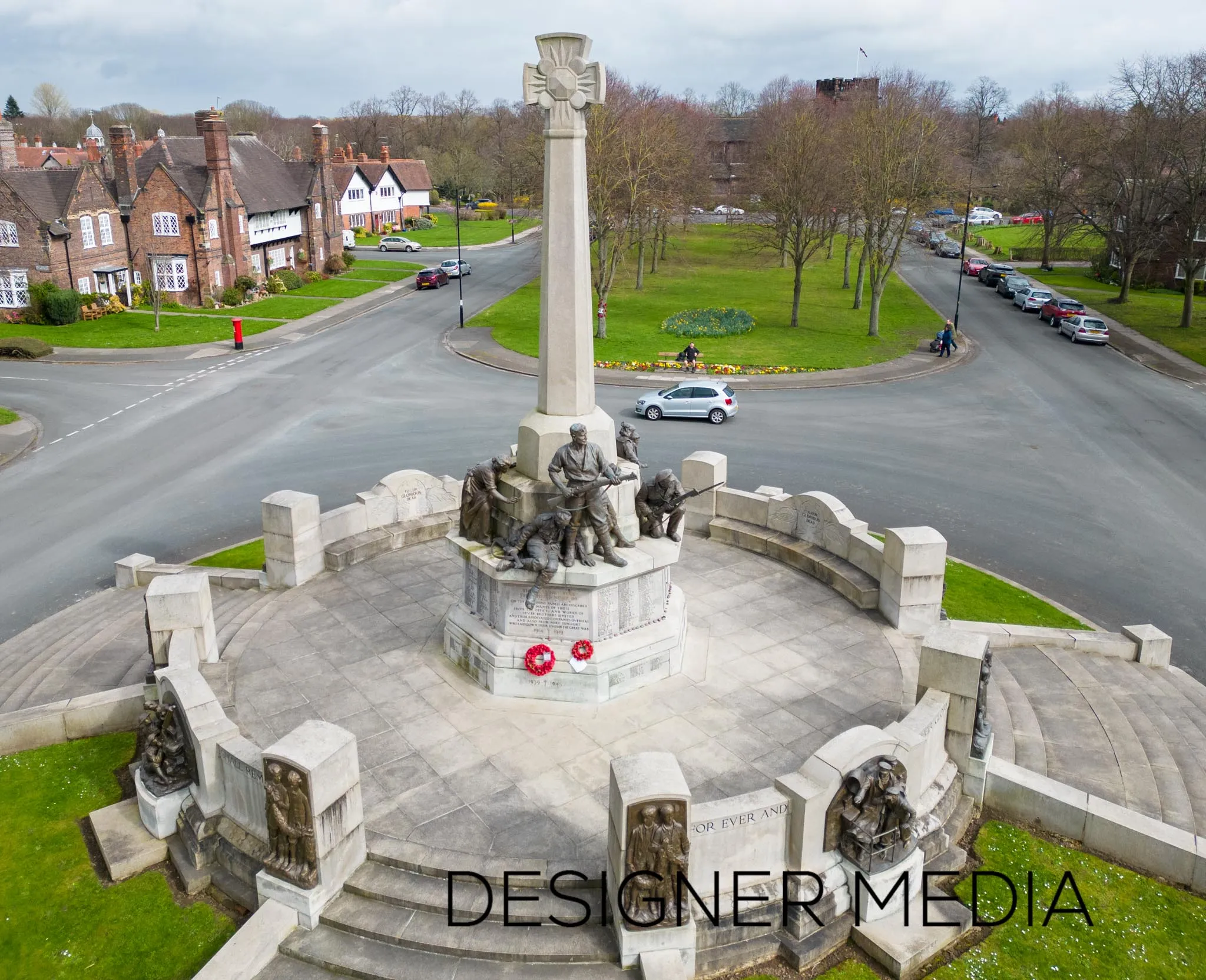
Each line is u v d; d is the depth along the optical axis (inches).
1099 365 2138.3
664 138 2608.3
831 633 743.7
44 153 4687.5
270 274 3211.1
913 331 2539.4
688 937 445.4
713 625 756.6
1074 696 695.7
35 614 896.9
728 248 4266.7
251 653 705.0
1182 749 638.5
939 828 531.5
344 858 482.6
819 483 1289.4
